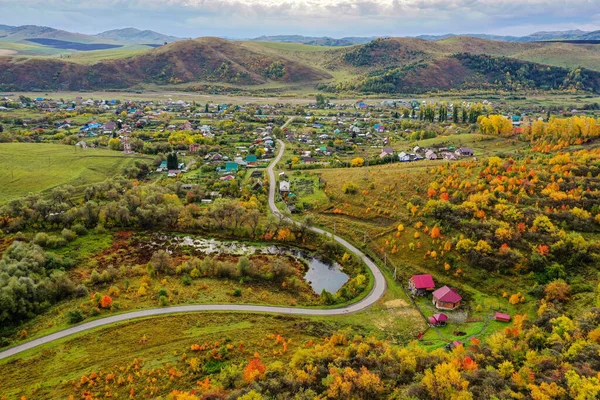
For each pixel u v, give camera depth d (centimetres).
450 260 11212
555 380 5672
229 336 8562
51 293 10050
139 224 14625
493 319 9069
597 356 6056
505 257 10538
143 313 9419
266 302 10138
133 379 7325
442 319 9100
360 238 13288
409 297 10350
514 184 12975
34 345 8369
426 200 14038
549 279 9719
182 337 8531
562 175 12925
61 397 6988
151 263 11481
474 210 12350
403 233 12838
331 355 7431
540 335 7056
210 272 11412
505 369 6184
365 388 6228
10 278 9688
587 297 8769
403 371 6731
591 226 10844
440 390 5844
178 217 14762
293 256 12988
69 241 13238
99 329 8812
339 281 11600
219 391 6719
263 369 7162
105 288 10662
